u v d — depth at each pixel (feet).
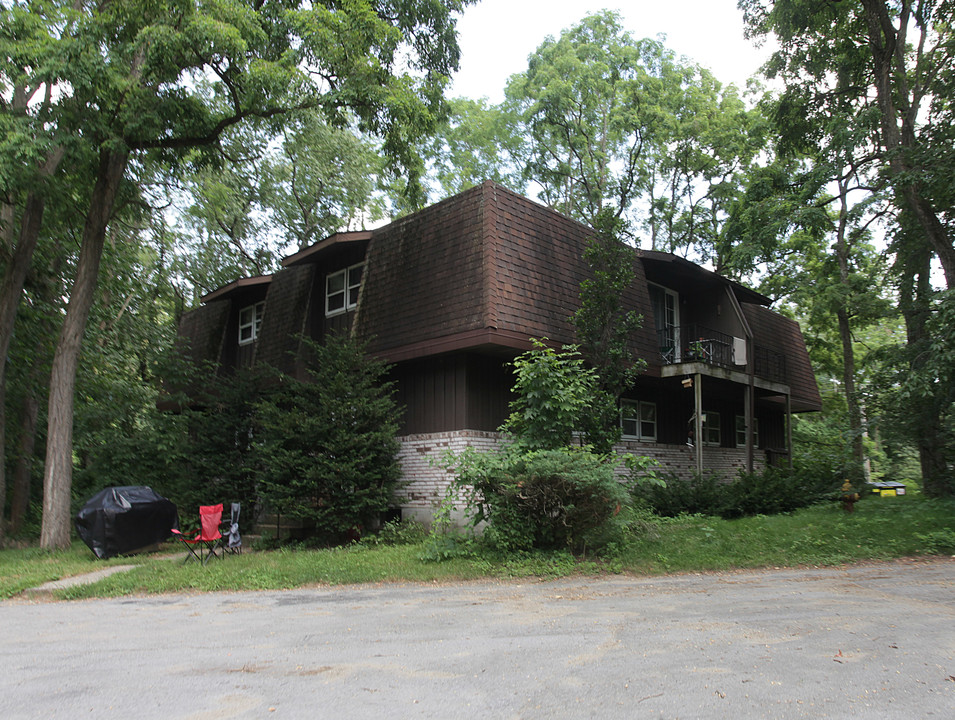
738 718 13.51
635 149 104.17
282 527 47.19
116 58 38.42
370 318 50.01
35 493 72.18
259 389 53.52
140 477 58.18
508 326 42.24
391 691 15.35
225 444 52.47
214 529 38.01
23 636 22.12
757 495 48.47
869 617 22.48
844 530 39.34
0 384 47.21
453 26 52.01
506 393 46.80
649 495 48.01
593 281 46.39
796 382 73.46
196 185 79.92
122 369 70.49
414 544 40.78
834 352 98.68
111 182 46.85
